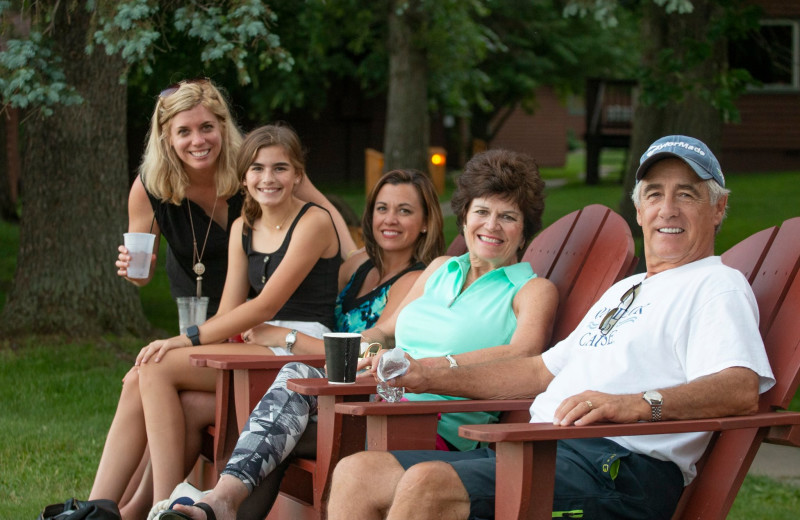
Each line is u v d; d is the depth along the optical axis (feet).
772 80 62.59
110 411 19.17
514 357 9.97
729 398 7.98
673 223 8.80
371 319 12.39
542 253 11.99
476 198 10.68
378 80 60.80
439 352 10.66
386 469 8.07
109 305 24.63
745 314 8.32
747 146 63.26
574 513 8.19
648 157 8.88
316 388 9.02
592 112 66.13
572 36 69.51
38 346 23.29
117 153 24.76
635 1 36.73
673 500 8.65
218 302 13.74
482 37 51.80
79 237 24.40
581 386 8.93
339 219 13.83
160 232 13.83
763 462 17.19
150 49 17.95
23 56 17.57
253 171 11.90
